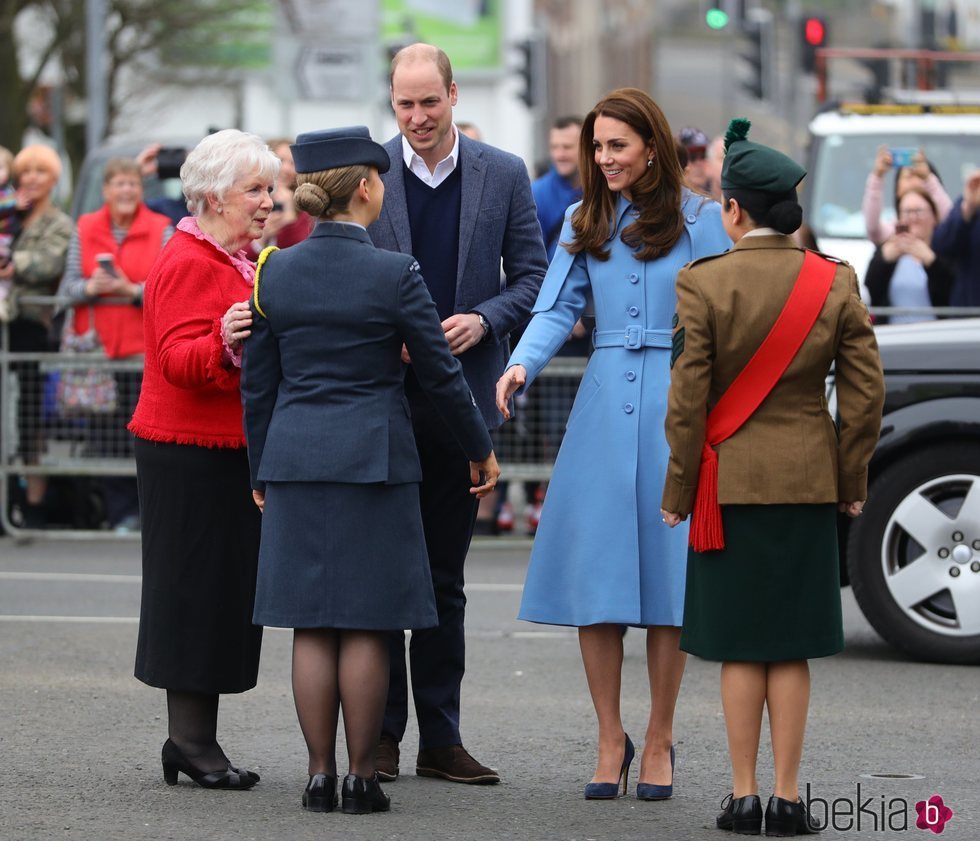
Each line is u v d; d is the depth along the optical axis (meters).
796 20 84.94
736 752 21.06
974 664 31.45
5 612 36.16
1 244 45.03
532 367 23.11
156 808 21.67
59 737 25.55
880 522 31.66
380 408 21.41
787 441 20.83
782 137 95.25
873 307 46.41
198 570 22.42
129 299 45.03
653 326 23.12
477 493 22.31
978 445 31.31
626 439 23.02
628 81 124.38
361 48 83.31
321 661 21.62
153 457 22.45
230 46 124.12
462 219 24.16
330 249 21.39
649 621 22.80
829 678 30.44
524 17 144.12
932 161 54.47
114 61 113.62
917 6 110.81
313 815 21.44
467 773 23.56
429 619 21.72
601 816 21.81
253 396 21.58
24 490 47.56
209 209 22.42
